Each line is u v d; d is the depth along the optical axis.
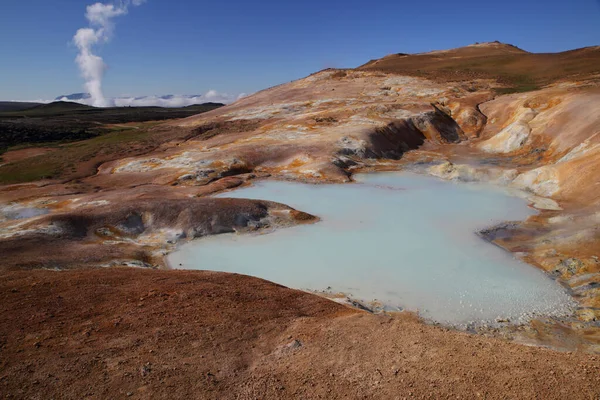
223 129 68.88
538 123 50.19
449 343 11.22
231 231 28.47
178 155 51.31
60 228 25.95
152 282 16.30
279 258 24.41
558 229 25.91
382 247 25.44
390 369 10.20
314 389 9.67
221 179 41.75
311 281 21.56
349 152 48.91
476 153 51.75
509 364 9.87
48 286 15.16
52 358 10.53
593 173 30.92
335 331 12.38
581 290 19.41
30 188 41.34
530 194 33.97
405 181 40.75
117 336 11.80
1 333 11.60
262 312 13.98
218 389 9.74
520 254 23.66
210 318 13.17
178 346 11.45
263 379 10.13
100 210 28.64
